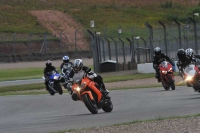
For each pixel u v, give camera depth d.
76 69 52.28
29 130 41.44
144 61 164.00
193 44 140.62
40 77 156.25
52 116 54.78
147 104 60.59
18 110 66.69
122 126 38.09
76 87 52.06
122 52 170.38
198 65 61.53
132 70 156.00
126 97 74.00
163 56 84.19
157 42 150.62
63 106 68.00
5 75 173.50
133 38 166.25
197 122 37.91
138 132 34.91
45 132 38.72
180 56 61.38
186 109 49.69
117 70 156.62
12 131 41.66
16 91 109.75
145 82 110.75
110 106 54.50
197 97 64.69
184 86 91.00
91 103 52.12
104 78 127.81
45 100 79.81
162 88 89.50
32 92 102.31
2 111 66.69
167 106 55.38
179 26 136.38
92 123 43.25
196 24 139.88
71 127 41.22
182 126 36.41
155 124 38.16
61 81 91.31
